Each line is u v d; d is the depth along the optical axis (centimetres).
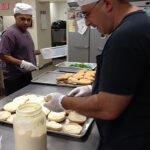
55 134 95
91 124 105
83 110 71
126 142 69
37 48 531
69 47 364
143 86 64
